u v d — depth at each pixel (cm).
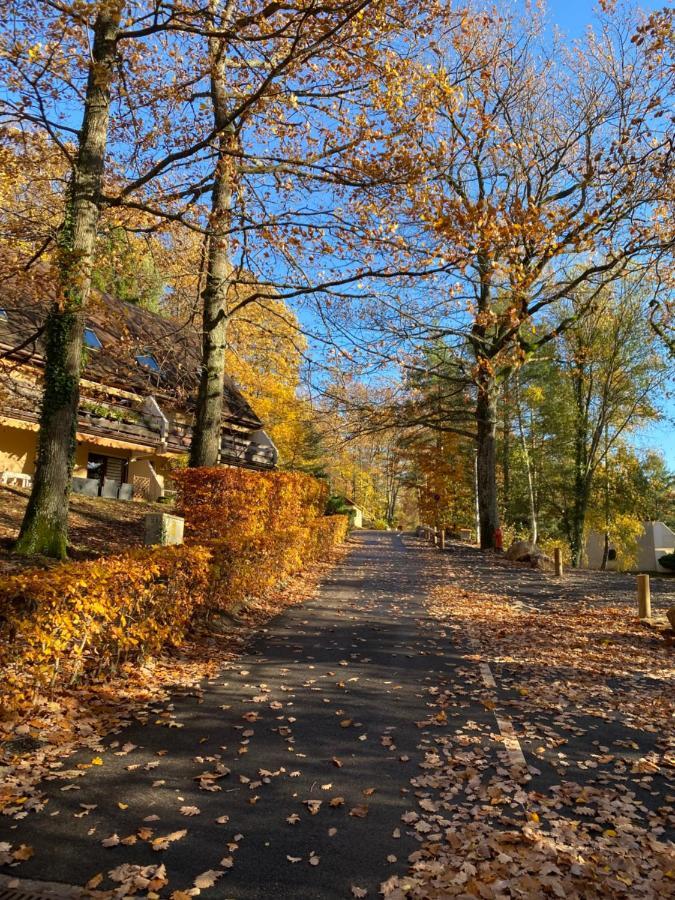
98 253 1191
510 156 2202
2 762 436
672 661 817
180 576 753
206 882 313
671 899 308
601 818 389
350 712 588
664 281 1938
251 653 809
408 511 8800
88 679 610
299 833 366
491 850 351
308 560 1928
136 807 389
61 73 969
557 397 3666
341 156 1214
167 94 1190
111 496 2139
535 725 567
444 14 1076
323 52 1056
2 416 1781
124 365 1602
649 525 4209
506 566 2116
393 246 1126
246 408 3297
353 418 2527
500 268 1140
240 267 1447
